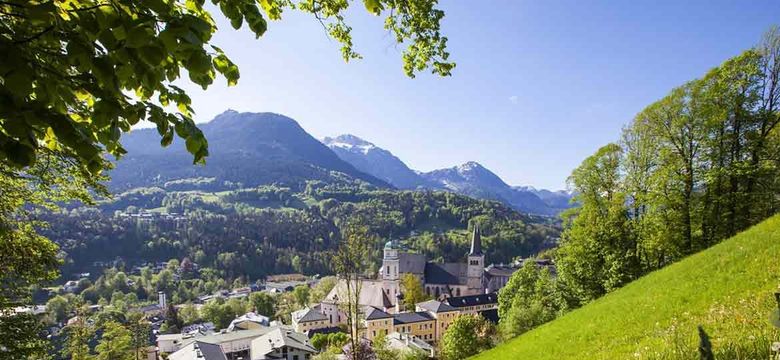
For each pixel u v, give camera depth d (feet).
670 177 108.17
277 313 422.41
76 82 10.83
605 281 124.47
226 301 444.96
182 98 14.37
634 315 53.26
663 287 59.67
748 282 45.06
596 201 130.72
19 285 48.91
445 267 467.52
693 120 104.17
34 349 50.80
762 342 20.56
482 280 430.61
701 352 14.17
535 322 154.92
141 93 13.30
